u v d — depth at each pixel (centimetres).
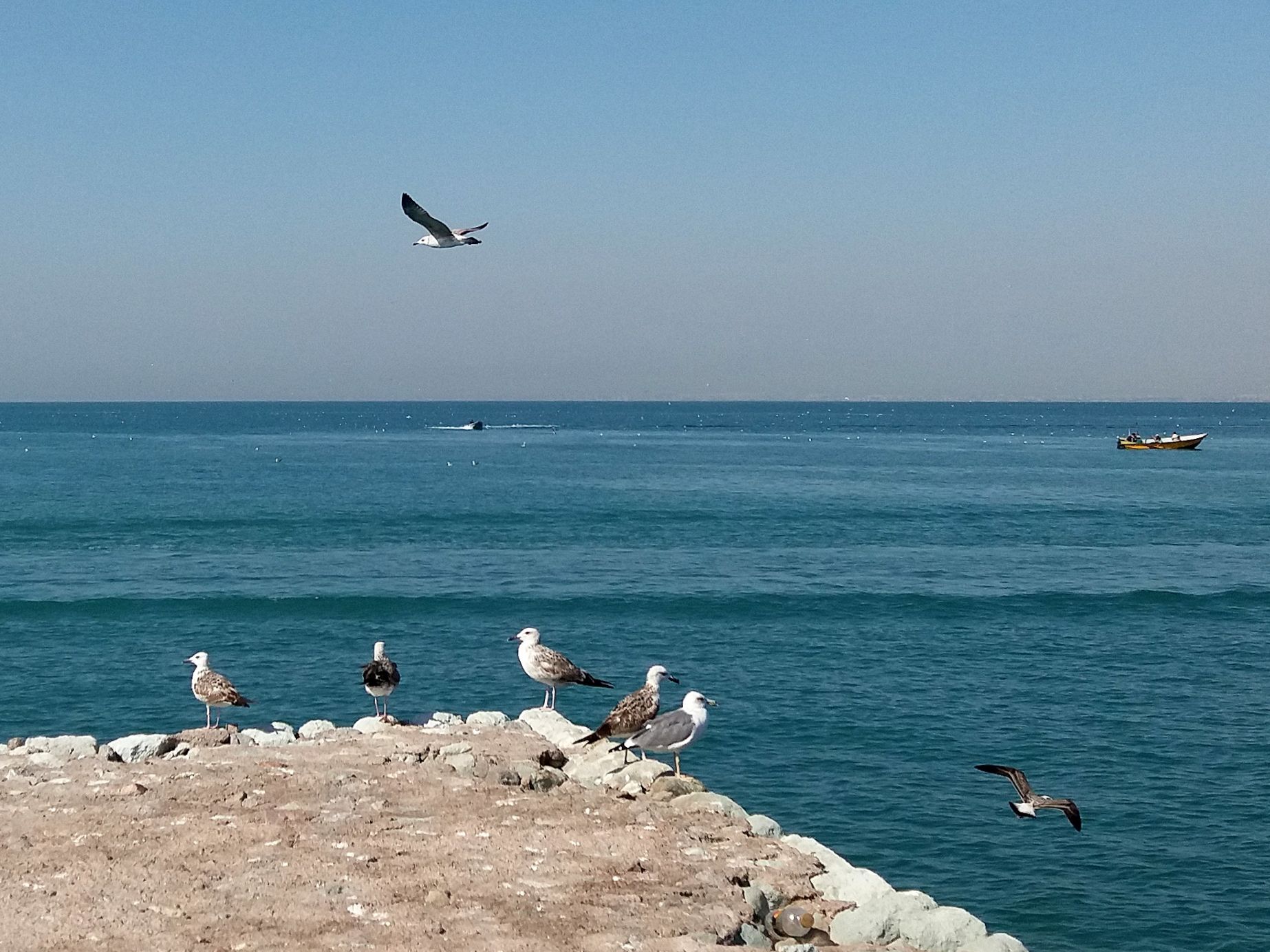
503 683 3145
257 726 2688
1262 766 2417
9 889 1151
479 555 5934
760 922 1190
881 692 3016
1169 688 3077
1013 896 1831
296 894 1150
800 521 7581
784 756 2461
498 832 1343
